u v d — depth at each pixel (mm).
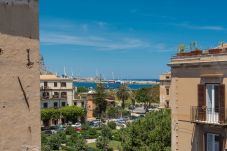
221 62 28328
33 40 14969
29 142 14875
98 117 143000
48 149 77875
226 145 28438
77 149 79188
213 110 29203
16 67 14555
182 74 31641
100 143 81438
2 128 14266
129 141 42094
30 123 14891
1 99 14219
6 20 14297
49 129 113938
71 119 127312
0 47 14172
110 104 162250
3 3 14211
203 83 29719
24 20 14742
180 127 31984
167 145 39969
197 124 30250
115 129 113438
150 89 175750
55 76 135625
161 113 44656
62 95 131625
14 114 14531
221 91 28328
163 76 93500
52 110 122250
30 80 14891
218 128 29000
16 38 14539
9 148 14430
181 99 31797
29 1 14844
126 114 152250
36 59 15047
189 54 31047
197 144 30438
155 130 40438
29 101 14867
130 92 190250
